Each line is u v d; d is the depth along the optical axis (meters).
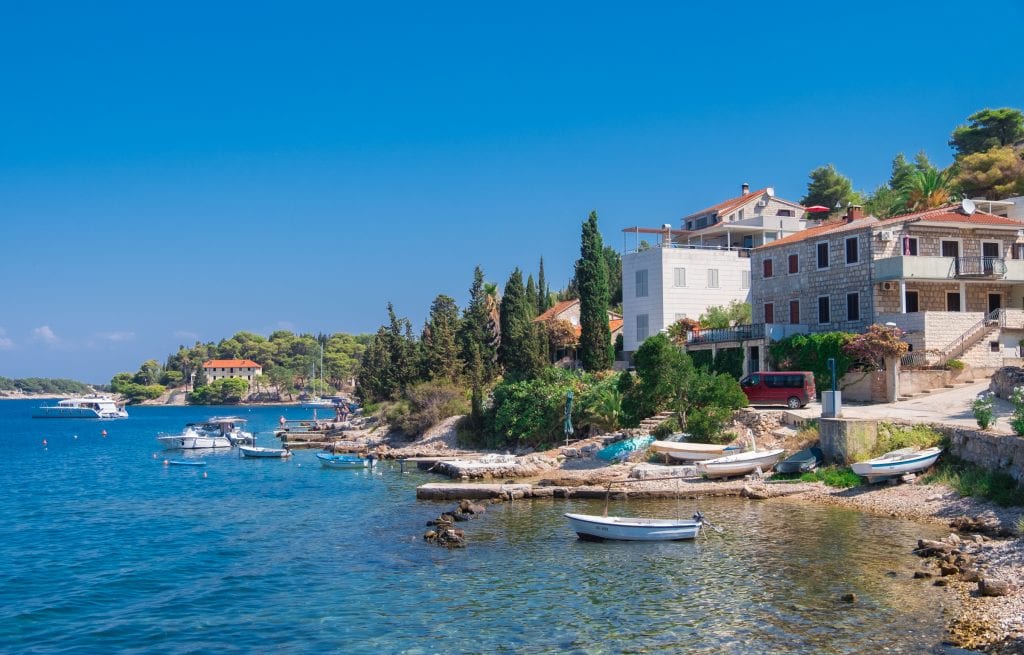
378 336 116.94
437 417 74.00
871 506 34.34
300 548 32.47
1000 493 30.88
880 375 50.69
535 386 61.38
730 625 20.78
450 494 42.91
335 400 164.38
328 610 23.84
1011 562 24.17
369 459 65.50
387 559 29.58
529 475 49.16
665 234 83.50
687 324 72.88
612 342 87.62
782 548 28.34
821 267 61.34
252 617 23.64
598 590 24.50
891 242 57.00
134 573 29.41
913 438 38.66
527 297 120.69
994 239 59.69
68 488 56.59
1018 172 90.19
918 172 96.50
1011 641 18.33
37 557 32.56
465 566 28.09
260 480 57.75
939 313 53.09
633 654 19.14
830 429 40.69
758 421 47.38
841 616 21.02
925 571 24.53
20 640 22.42
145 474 65.19
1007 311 53.75
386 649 20.39
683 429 49.38
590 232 78.88
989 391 45.81
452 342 85.69
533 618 22.14
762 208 90.50
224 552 32.41
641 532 30.64
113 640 22.23
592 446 50.84
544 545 30.94
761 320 67.50
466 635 21.03
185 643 21.73
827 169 125.94
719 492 39.22
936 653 18.22
